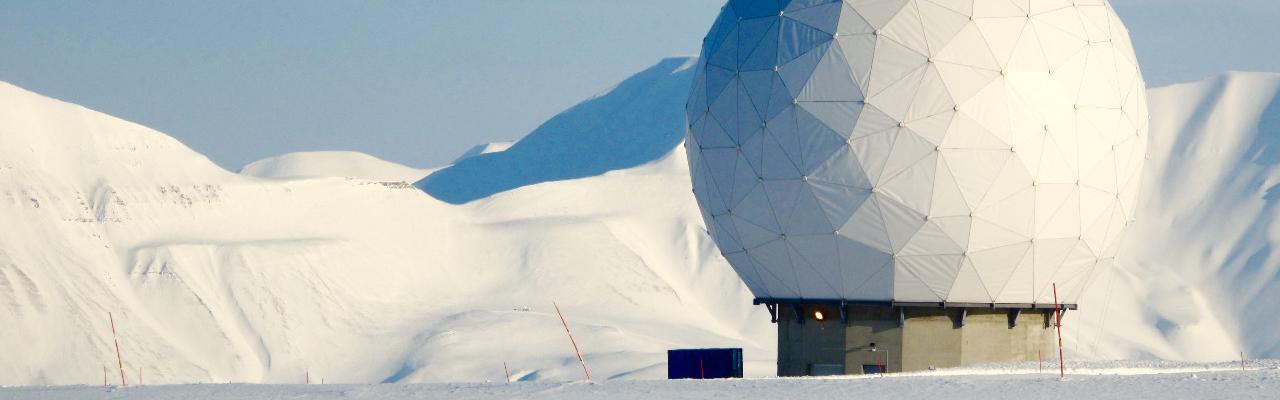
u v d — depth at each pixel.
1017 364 125.19
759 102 127.31
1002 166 123.56
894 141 122.88
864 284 127.94
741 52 130.00
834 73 124.12
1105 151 128.00
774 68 126.25
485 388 98.75
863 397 88.12
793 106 125.12
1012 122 123.69
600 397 90.00
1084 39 128.62
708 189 134.88
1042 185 125.12
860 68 123.56
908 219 123.88
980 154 123.25
